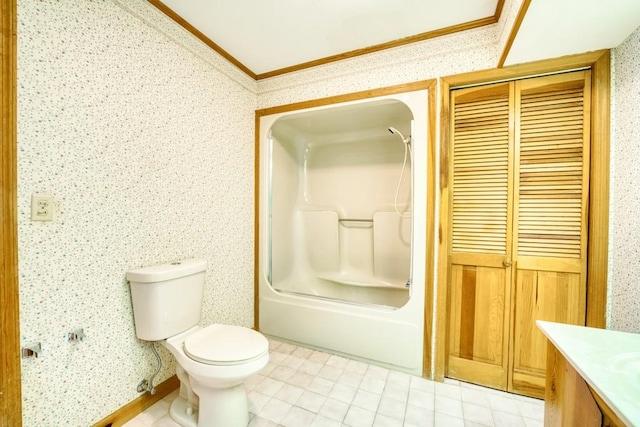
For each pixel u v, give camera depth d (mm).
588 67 1388
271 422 1320
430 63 1670
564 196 1433
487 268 1585
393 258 2344
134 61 1323
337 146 2701
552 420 825
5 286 901
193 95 1652
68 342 1102
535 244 1487
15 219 923
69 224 1095
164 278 1305
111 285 1252
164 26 1454
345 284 2475
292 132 2588
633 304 1148
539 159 1477
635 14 1065
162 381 1501
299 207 2752
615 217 1293
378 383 1625
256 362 1190
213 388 1224
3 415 898
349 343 1879
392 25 1558
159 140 1453
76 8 1100
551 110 1455
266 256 2211
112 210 1246
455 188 1650
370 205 2539
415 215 1693
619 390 565
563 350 733
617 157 1286
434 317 1668
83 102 1129
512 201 1525
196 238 1688
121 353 1299
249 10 1438
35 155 989
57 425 1073
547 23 1143
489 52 1535
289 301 2100
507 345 1548
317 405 1437
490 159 1571
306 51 1833
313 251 2666
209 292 1791
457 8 1414
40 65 995
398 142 2434
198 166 1696
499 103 1551
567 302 1434
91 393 1185
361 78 1855
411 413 1385
